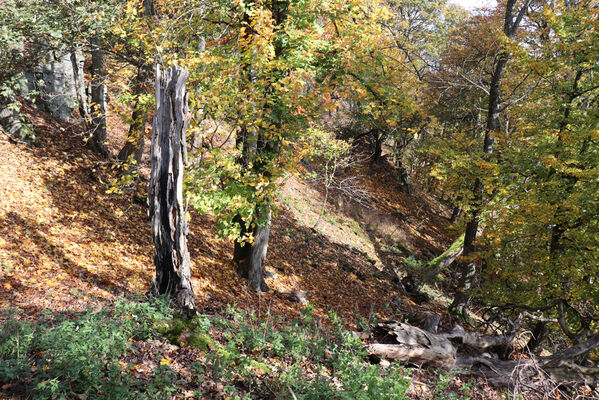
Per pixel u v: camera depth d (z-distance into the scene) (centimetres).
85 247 1046
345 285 1683
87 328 519
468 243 1705
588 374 995
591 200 1077
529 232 1268
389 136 2798
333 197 2608
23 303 704
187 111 729
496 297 1339
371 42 1073
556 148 1192
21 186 1152
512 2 1600
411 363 903
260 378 589
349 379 602
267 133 933
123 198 1348
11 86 1387
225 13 1112
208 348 640
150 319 659
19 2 1116
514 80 1733
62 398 392
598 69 1130
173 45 1109
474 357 991
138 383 477
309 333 852
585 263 1117
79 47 1315
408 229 2806
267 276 1426
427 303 1880
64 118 1591
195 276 1154
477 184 1572
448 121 2600
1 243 894
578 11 1197
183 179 838
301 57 955
